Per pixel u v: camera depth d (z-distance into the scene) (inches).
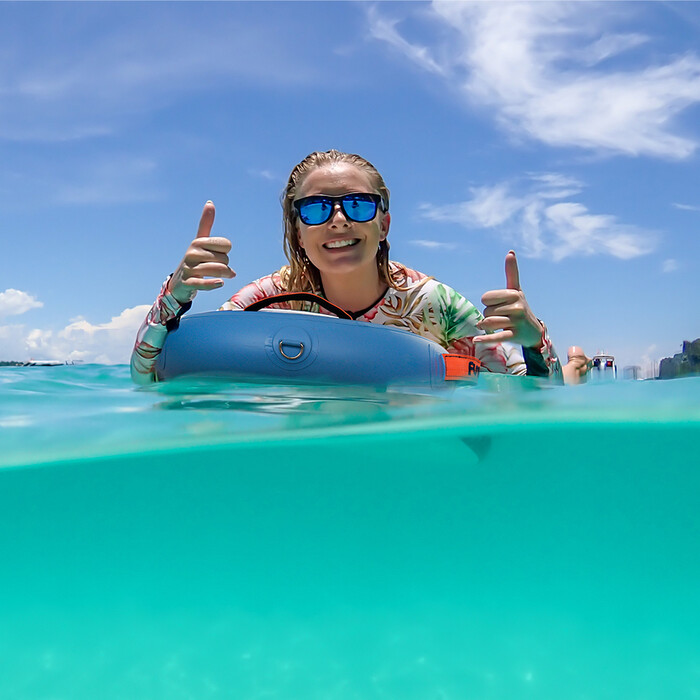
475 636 30.5
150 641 29.6
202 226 35.7
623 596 38.6
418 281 44.6
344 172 39.8
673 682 25.4
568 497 53.0
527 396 36.8
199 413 34.0
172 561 48.8
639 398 37.8
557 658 28.0
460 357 39.9
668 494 53.2
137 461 38.4
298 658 27.9
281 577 42.6
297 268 42.9
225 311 37.0
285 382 35.3
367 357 36.0
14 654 27.9
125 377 56.9
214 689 24.8
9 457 33.7
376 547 53.7
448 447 39.7
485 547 54.9
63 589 37.0
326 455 41.2
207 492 46.6
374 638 30.3
